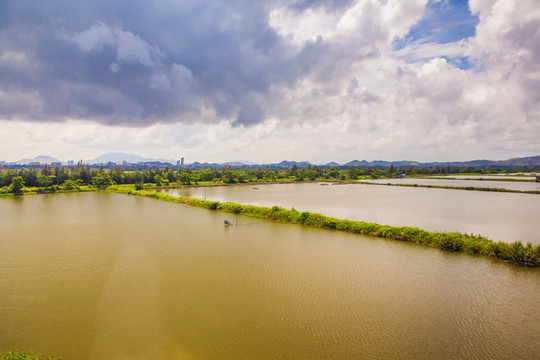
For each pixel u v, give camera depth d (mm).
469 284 30656
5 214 72375
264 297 27688
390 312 25250
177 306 26047
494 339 21844
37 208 82562
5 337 21703
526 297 28031
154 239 47969
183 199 93812
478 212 73500
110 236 50000
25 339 21484
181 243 45562
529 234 51156
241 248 42812
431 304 26672
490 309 25891
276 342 21125
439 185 157750
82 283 30859
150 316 24438
